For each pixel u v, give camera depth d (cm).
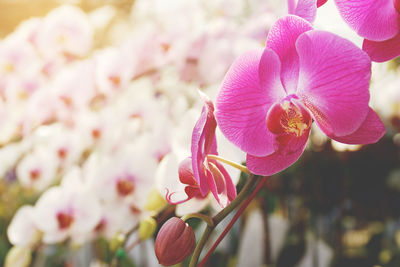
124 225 80
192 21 103
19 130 100
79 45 106
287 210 108
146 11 116
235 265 99
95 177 80
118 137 84
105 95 93
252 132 44
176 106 94
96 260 96
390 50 44
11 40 105
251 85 44
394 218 105
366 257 105
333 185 100
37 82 101
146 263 96
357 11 44
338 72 43
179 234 44
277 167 44
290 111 44
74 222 80
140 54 92
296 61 44
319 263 99
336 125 43
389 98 100
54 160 93
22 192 135
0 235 128
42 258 115
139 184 79
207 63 88
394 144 99
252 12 107
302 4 44
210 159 47
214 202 56
